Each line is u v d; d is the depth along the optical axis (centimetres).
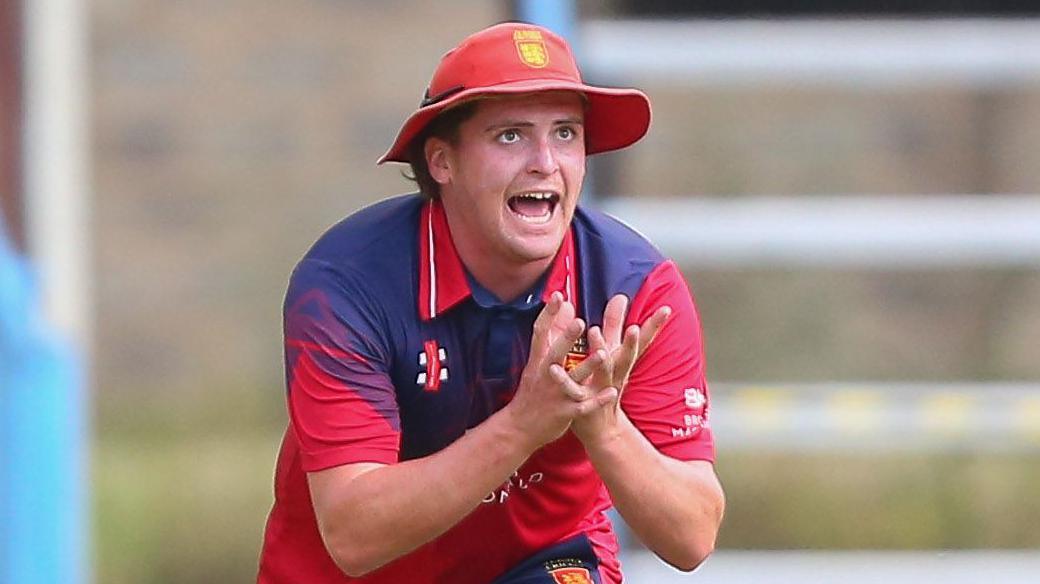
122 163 3856
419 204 1270
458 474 1179
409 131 1223
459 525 1325
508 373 1262
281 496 1355
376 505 1198
